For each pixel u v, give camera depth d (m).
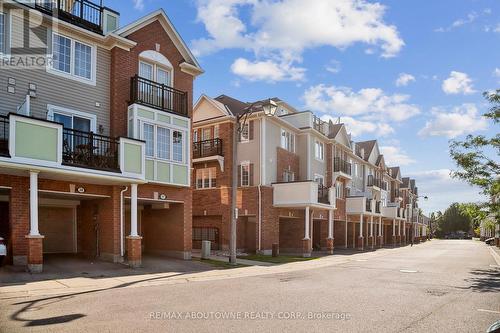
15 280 11.48
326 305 9.30
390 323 7.75
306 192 26.11
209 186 28.30
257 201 26.33
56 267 14.05
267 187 26.61
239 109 29.91
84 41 15.98
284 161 29.00
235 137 18.84
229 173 27.45
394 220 53.03
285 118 31.91
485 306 9.69
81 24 15.94
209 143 28.08
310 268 18.53
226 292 10.92
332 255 27.94
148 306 8.75
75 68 15.69
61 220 18.12
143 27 17.77
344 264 20.89
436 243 63.50
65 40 15.44
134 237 15.38
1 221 15.27
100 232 16.61
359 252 32.34
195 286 12.00
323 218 32.31
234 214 18.66
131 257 15.29
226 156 27.59
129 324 7.17
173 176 18.11
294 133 30.64
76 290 10.62
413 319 8.14
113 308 8.48
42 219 17.64
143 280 12.74
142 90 17.41
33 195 12.55
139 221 21.38
